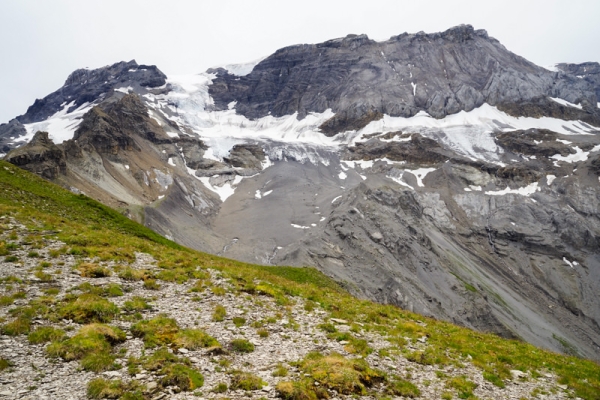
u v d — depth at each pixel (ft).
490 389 67.92
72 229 121.08
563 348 433.89
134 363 55.21
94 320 65.98
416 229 581.53
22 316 62.18
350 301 113.60
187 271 104.94
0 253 89.04
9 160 524.52
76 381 49.01
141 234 177.58
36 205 151.33
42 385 46.98
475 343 93.25
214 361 60.08
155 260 111.75
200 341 64.59
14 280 75.92
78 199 184.65
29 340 56.34
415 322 104.06
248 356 64.28
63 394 45.88
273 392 53.01
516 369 81.41
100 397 46.01
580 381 79.97
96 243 111.65
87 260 97.09
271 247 581.12
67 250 99.71
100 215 177.37
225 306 85.25
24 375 48.47
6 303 66.08
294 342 72.79
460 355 83.05
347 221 569.64
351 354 70.74
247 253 561.02
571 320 511.40
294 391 52.70
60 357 53.72
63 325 62.75
